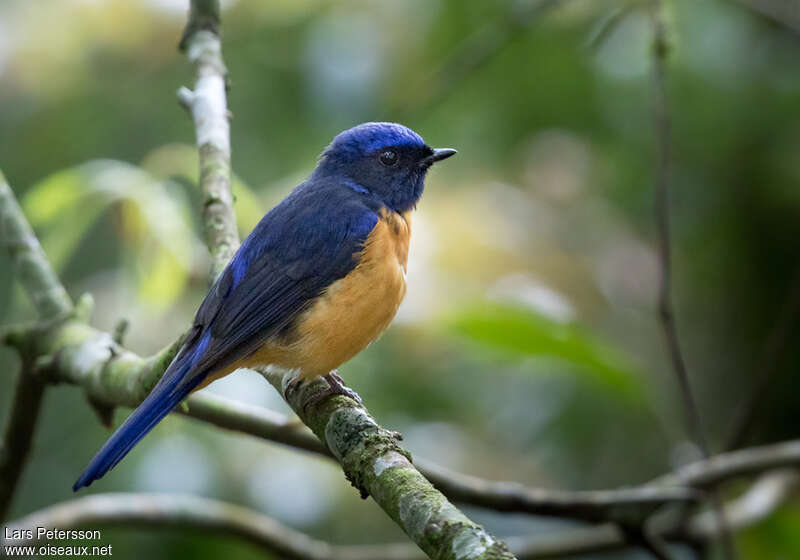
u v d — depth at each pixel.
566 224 12.34
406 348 10.84
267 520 9.41
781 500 10.19
